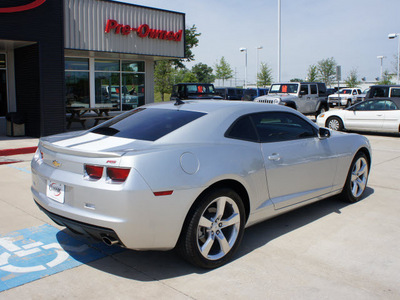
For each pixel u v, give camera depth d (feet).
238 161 12.42
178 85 72.64
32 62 41.14
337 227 15.64
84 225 10.73
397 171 26.81
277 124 14.70
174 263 12.26
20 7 37.81
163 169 10.63
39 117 40.75
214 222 11.82
